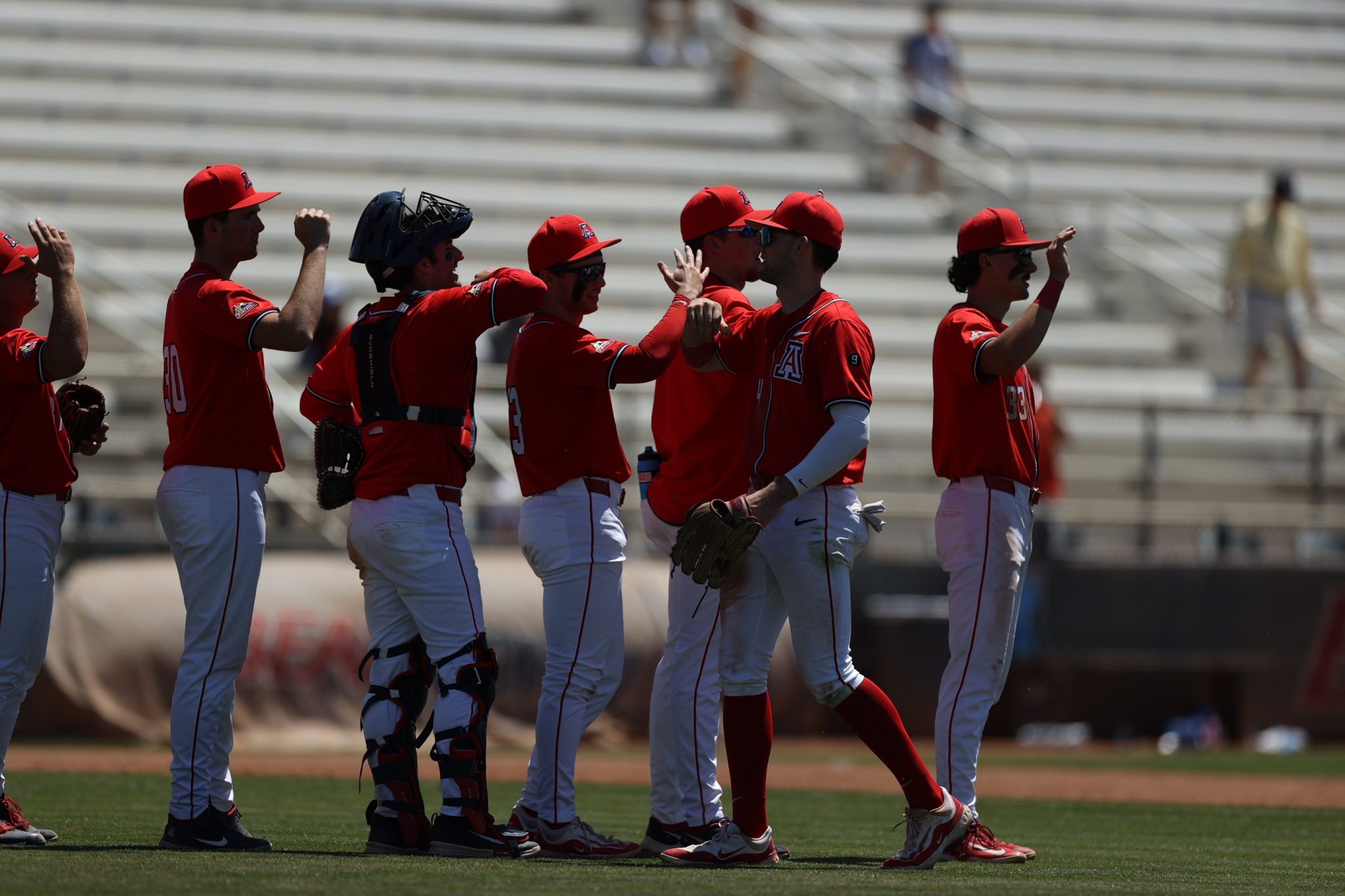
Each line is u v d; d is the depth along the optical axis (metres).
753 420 16.78
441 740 16.67
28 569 17.00
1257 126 81.25
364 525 16.97
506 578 38.22
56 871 13.80
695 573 15.77
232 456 16.80
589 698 17.75
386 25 74.62
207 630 16.70
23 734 35.19
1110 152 77.88
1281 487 50.00
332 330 47.69
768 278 16.77
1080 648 44.66
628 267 64.25
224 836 16.53
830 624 16.34
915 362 61.12
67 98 66.56
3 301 17.03
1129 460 53.66
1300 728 45.41
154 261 61.38
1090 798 27.28
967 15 85.44
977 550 17.69
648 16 77.19
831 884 14.12
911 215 68.56
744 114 73.25
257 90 70.50
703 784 18.44
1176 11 87.69
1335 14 89.44
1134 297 64.69
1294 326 55.47
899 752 16.34
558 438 17.61
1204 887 14.80
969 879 14.96
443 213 17.28
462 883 13.48
